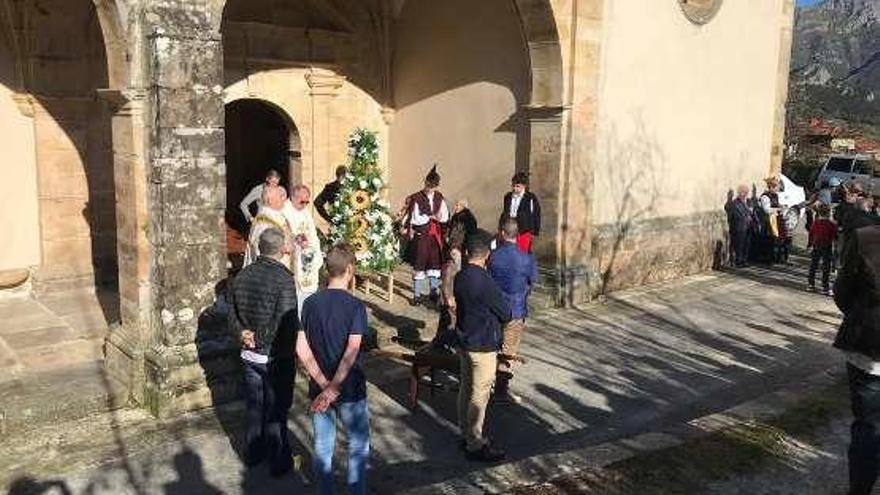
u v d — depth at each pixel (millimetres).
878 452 4457
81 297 10031
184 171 6590
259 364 5625
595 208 11219
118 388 7004
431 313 9820
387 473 5832
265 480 5688
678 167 12828
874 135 49750
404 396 7391
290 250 6559
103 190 10438
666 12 11938
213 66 6648
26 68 9680
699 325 10344
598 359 8758
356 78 12461
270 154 14680
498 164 11352
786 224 15234
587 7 10242
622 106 11406
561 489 4754
